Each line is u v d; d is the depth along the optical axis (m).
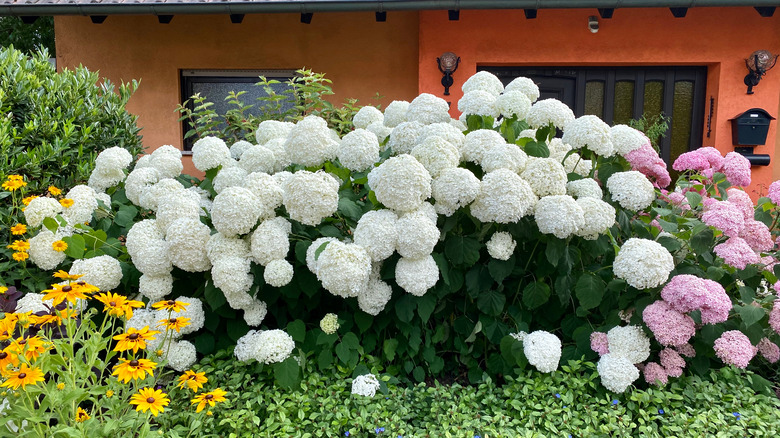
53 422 1.89
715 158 2.85
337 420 1.99
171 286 2.31
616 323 2.35
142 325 2.21
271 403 2.09
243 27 5.83
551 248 2.21
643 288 2.18
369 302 2.24
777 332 2.26
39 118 3.08
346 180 2.52
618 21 5.29
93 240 2.39
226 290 2.11
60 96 3.32
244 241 2.23
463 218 2.36
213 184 2.56
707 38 5.23
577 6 4.71
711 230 2.29
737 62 5.23
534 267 2.46
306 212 2.08
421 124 2.57
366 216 2.11
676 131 5.62
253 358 2.23
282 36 5.85
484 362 2.59
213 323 2.39
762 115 5.14
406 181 2.02
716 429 1.99
